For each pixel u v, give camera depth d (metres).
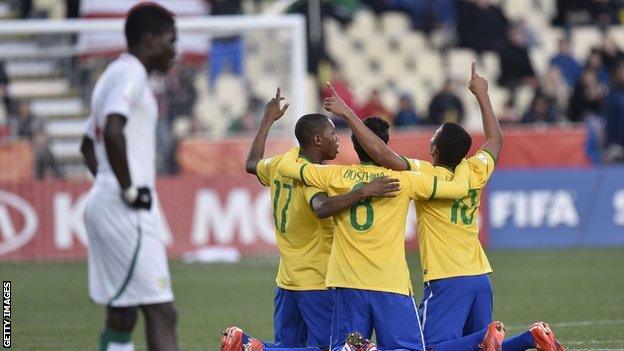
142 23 23.03
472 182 26.95
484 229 65.50
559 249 64.81
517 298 44.72
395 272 25.62
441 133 27.25
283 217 27.25
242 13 84.00
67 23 63.06
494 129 28.23
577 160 69.12
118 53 66.19
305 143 26.86
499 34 90.25
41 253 61.78
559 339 33.66
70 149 65.69
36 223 61.88
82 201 62.22
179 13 74.00
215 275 54.53
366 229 25.56
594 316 39.19
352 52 92.25
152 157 22.84
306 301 27.03
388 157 25.94
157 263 22.66
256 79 67.44
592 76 78.12
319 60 83.31
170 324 22.94
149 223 22.64
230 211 62.72
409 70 91.25
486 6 90.12
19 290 49.34
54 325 38.59
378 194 25.19
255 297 46.12
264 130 29.39
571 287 48.22
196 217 62.56
